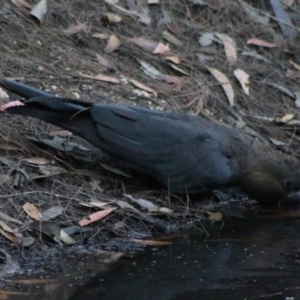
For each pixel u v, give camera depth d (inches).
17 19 498.3
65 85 470.9
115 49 511.2
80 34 509.0
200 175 416.2
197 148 415.8
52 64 482.9
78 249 371.9
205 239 390.3
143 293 328.2
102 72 491.8
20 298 320.8
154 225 397.7
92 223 386.9
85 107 411.2
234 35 565.6
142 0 556.4
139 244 381.1
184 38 546.9
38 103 406.0
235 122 490.9
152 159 411.5
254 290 333.7
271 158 434.6
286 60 559.5
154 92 488.7
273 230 404.5
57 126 420.8
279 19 581.9
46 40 496.7
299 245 385.1
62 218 385.1
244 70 537.3
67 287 332.5
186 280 342.6
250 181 432.1
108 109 409.1
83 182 409.1
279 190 438.0
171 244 383.2
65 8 522.9
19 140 418.0
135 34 531.8
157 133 412.2
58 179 404.8
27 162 406.3
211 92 505.4
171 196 421.7
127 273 348.2
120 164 427.2
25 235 370.3
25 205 382.3
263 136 488.4
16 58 475.2
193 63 525.7
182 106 486.3
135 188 418.6
